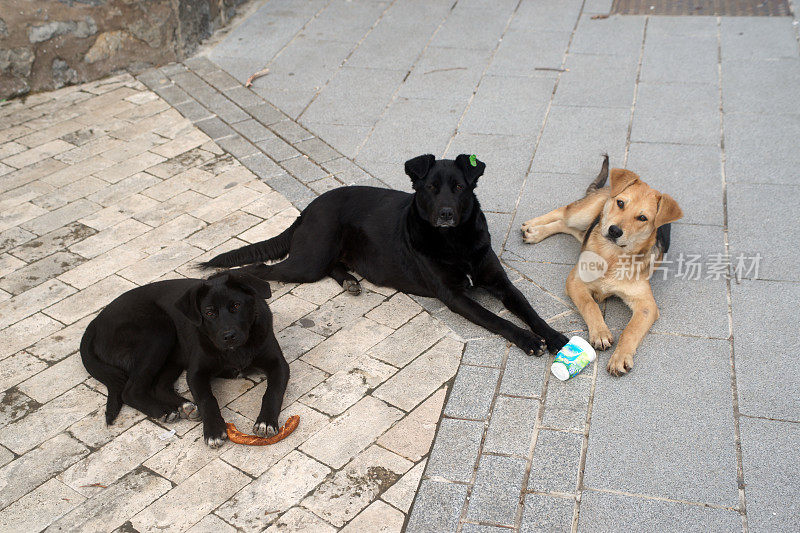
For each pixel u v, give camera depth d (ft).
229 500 8.59
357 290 10.78
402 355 9.95
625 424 9.07
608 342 9.75
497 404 9.34
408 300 10.73
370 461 8.86
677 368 9.61
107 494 8.69
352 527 8.34
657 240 10.42
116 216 12.25
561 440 8.95
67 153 13.64
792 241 11.09
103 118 14.48
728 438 8.87
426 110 14.20
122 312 9.50
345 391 9.55
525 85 14.75
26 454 9.09
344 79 15.19
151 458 8.99
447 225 9.93
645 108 13.91
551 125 13.64
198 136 13.88
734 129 13.23
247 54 16.29
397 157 13.07
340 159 13.11
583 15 17.44
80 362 10.03
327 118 14.14
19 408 9.55
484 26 17.11
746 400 9.22
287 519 8.41
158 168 13.20
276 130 13.88
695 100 14.01
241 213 12.16
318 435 9.11
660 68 14.98
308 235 11.00
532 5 18.08
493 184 12.44
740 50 15.35
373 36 16.87
